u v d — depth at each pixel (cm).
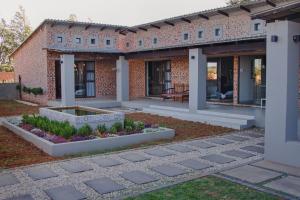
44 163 676
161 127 1026
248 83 1480
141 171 617
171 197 484
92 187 534
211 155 734
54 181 564
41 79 1992
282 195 492
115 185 543
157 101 1730
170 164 664
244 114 1148
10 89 2541
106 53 1723
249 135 966
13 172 616
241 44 1158
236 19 1448
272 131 674
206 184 539
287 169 623
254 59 1462
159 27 1855
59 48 1853
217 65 1584
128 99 1808
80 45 1998
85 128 872
